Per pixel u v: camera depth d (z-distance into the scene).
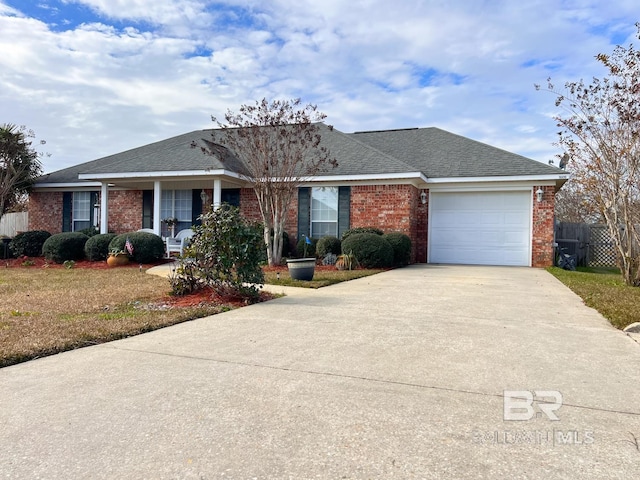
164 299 7.39
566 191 24.30
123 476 2.20
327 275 11.00
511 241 15.26
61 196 19.44
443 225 16.02
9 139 17.06
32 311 6.26
